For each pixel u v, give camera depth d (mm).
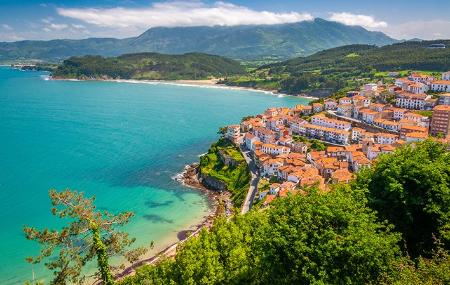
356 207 33969
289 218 33469
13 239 112562
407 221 37094
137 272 62469
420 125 182375
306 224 32188
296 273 31109
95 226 42125
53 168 179375
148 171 183000
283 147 178875
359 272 30031
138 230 122812
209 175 172375
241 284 41156
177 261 48188
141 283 55938
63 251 41531
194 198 153875
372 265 29984
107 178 170250
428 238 36688
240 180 166875
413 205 37469
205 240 48812
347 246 29969
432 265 28578
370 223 32312
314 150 183125
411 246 36875
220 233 49688
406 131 175500
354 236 30281
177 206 144375
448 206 36156
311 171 147500
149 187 162750
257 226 50625
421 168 37312
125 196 151125
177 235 119875
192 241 50156
